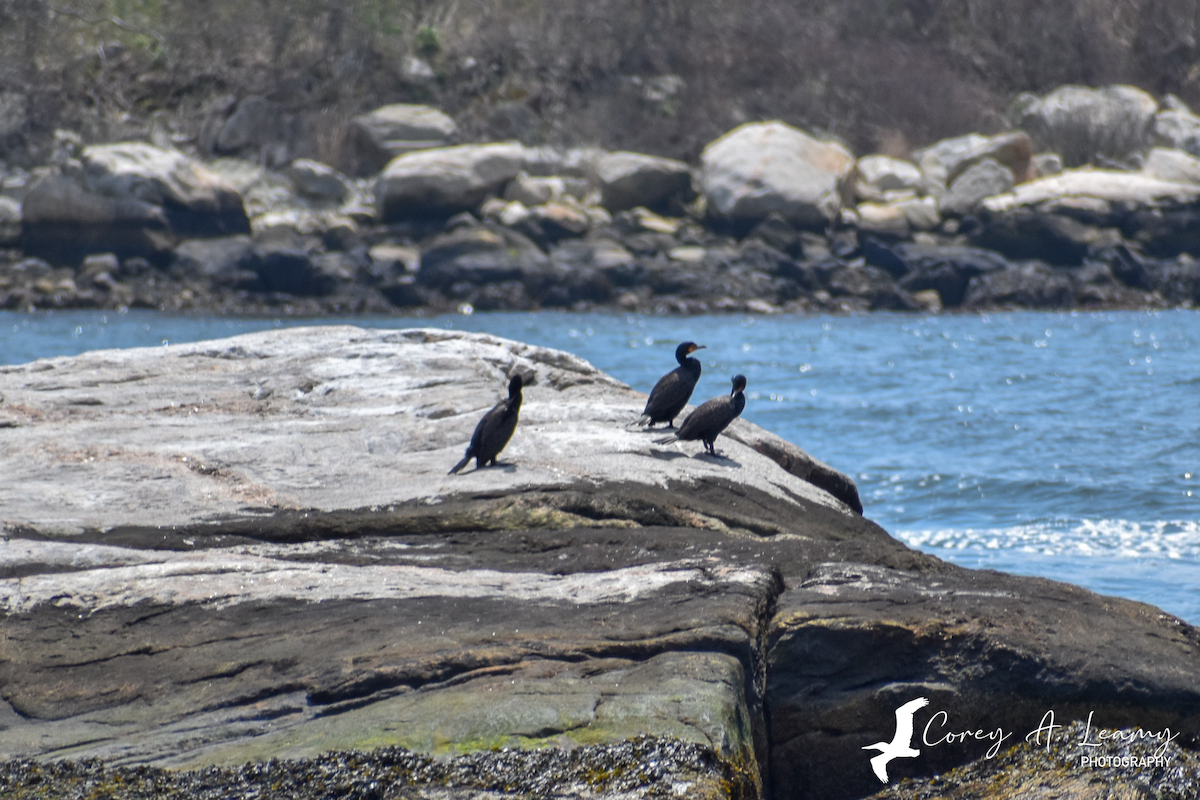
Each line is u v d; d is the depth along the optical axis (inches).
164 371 521.0
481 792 183.0
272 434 425.1
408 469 384.8
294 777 188.9
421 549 314.3
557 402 464.8
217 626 251.8
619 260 1781.5
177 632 249.4
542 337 1428.4
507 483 361.4
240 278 1701.5
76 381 504.7
